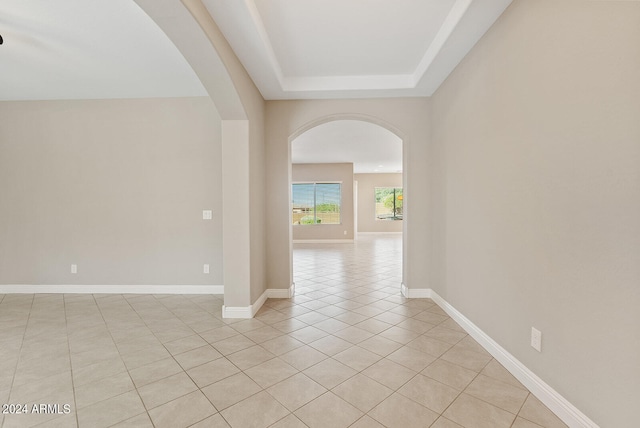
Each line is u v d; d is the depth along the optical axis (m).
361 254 7.68
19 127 3.94
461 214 2.83
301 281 4.77
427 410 1.67
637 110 1.19
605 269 1.33
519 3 1.91
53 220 3.97
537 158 1.77
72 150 3.95
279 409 1.68
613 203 1.29
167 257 3.98
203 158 3.95
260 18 2.31
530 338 1.85
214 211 3.96
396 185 12.81
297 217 10.33
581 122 1.45
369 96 3.64
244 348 2.44
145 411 1.67
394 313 3.24
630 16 1.21
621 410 1.26
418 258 3.76
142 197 3.96
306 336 2.66
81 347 2.45
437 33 2.56
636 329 1.20
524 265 1.90
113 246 3.98
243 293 3.12
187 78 3.36
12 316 3.16
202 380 1.98
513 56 1.99
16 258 3.98
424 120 3.68
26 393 1.84
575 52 1.48
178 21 1.89
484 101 2.37
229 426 1.55
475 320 2.58
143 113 3.94
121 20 2.29
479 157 2.47
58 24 2.33
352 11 2.25
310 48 2.79
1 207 3.96
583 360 1.45
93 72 3.18
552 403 1.65
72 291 3.98
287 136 3.77
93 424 1.57
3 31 2.42
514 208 2.00
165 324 2.95
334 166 10.06
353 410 1.67
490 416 1.62
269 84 3.28
